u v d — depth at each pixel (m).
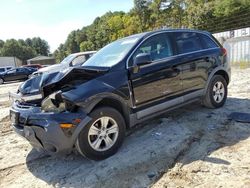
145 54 4.16
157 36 4.76
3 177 3.72
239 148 3.82
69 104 3.56
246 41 13.77
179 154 3.82
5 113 7.75
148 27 39.44
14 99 5.11
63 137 3.47
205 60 5.35
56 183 3.41
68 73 3.78
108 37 66.38
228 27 20.16
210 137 4.29
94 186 3.24
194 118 5.24
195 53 5.20
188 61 5.00
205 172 3.29
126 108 4.07
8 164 4.11
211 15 25.62
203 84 5.34
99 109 3.74
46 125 3.48
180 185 3.08
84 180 3.39
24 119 3.77
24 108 3.97
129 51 4.34
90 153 3.71
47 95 3.96
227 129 4.57
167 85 4.62
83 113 3.59
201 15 25.81
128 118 4.14
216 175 3.19
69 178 3.49
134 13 41.88
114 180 3.32
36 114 3.64
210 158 3.61
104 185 3.24
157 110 4.51
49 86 3.89
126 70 4.14
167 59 4.70
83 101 3.58
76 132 3.54
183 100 4.95
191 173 3.30
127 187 3.15
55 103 3.63
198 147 3.97
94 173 3.53
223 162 3.47
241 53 14.02
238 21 19.62
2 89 17.06
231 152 3.72
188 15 28.20
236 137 4.21
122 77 4.06
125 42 4.75
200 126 4.80
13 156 4.39
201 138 4.29
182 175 3.28
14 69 25.64
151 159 3.74
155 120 5.29
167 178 3.25
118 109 4.10
